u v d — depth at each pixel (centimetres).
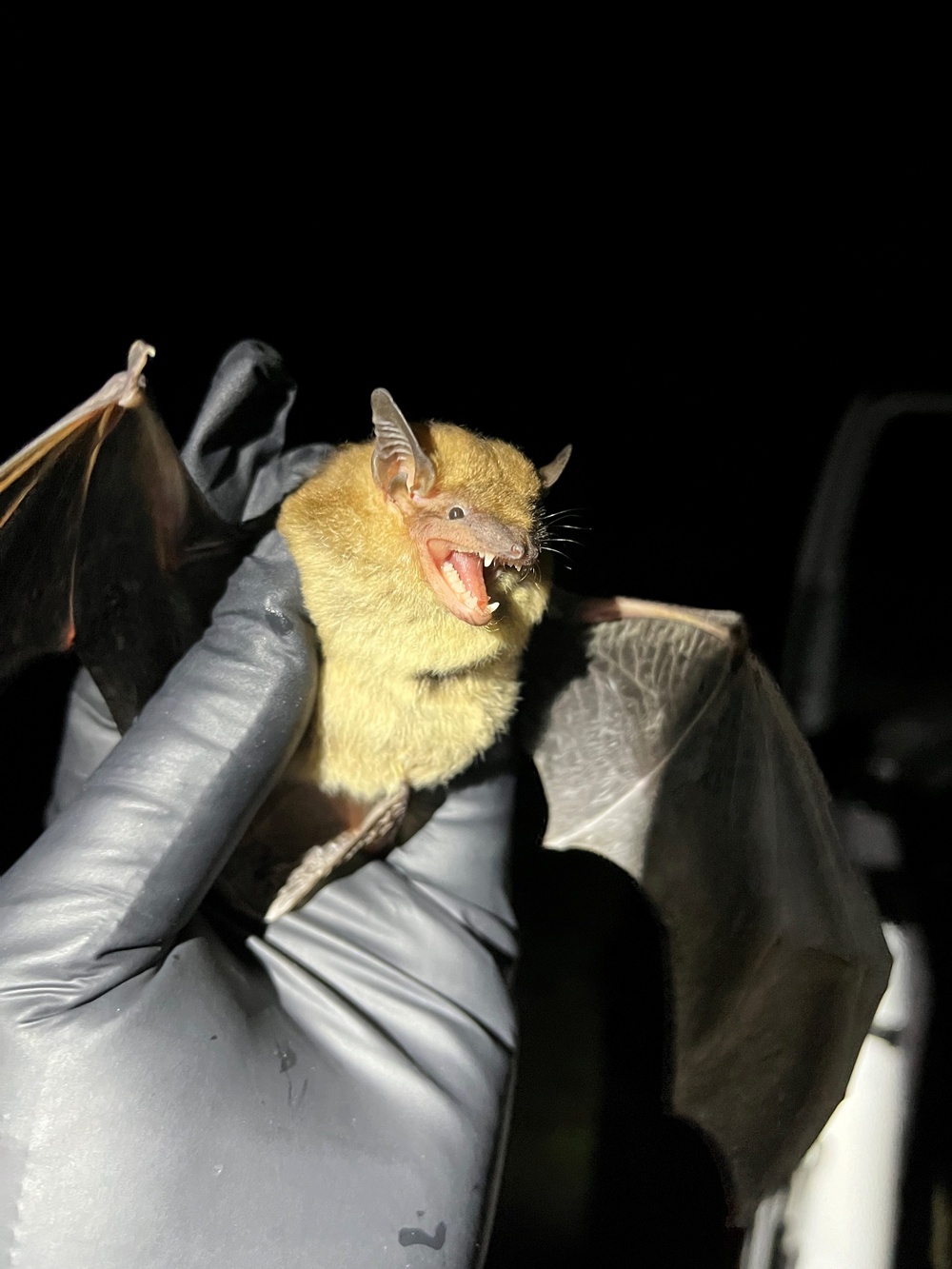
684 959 36
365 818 33
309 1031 31
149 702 31
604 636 35
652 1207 51
